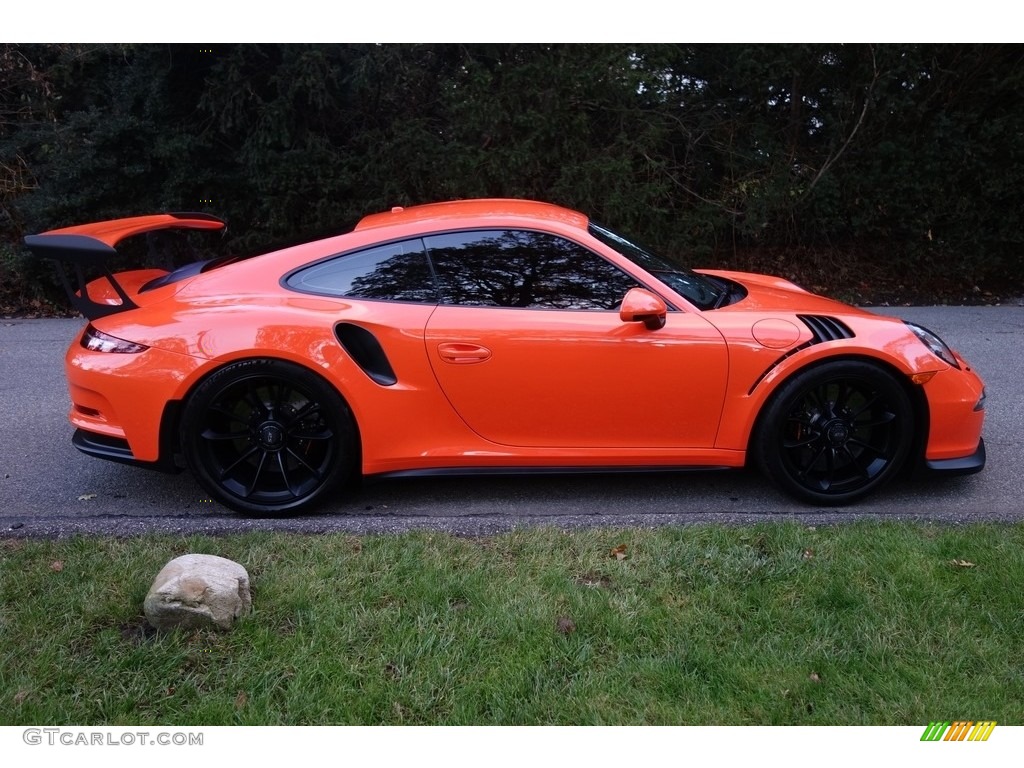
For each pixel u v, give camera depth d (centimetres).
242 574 260
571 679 226
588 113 917
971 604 260
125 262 876
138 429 328
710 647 239
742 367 333
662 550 295
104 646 237
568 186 883
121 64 948
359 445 339
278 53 849
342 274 340
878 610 257
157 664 231
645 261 362
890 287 992
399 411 332
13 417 487
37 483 385
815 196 970
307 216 898
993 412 499
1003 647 239
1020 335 737
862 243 1033
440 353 329
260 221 896
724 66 993
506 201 383
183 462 356
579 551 296
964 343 702
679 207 992
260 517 339
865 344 333
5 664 229
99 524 322
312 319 326
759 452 344
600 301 339
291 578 274
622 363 330
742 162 1001
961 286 1001
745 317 339
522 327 329
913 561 285
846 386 344
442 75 896
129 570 278
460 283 338
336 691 221
